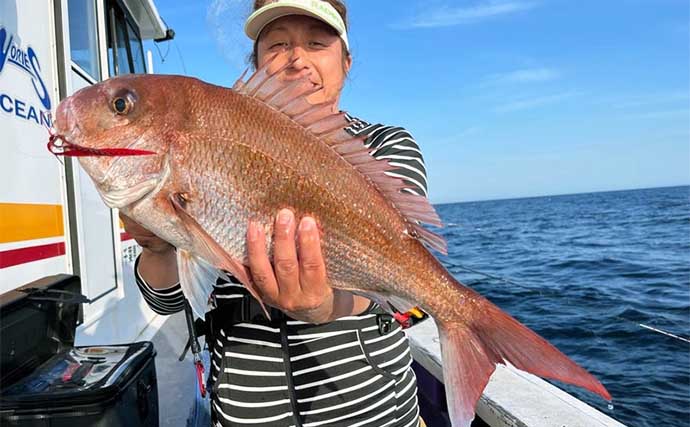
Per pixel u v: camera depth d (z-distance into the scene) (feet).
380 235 1.82
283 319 2.06
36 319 2.21
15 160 2.72
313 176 1.73
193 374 4.32
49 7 3.36
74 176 3.54
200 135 1.67
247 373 2.06
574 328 9.42
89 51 4.56
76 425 1.85
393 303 1.86
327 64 2.39
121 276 4.73
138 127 1.64
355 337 2.14
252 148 1.69
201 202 1.67
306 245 1.61
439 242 1.87
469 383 1.84
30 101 2.97
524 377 3.55
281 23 2.35
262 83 1.78
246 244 1.69
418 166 2.20
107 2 5.40
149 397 2.39
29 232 2.82
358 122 2.47
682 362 7.61
